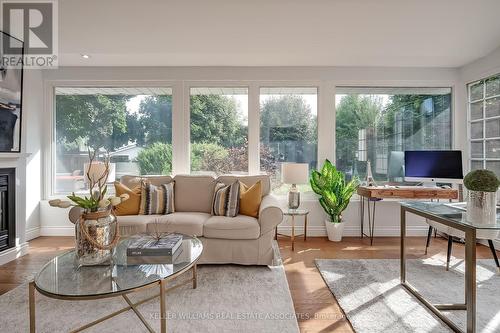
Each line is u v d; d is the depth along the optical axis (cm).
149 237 213
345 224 389
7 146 295
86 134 400
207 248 272
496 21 275
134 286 148
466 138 380
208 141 399
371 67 389
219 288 228
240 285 233
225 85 394
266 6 261
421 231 387
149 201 304
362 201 377
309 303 209
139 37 305
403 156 390
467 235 158
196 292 221
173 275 161
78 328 174
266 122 399
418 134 398
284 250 325
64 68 389
